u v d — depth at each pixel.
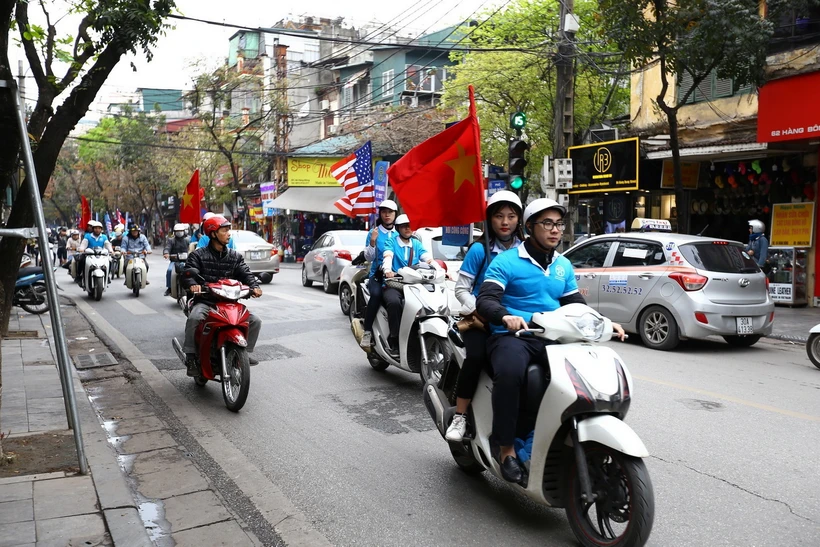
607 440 3.42
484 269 4.75
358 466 5.14
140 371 8.52
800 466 4.96
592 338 3.71
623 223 19.06
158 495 4.60
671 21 12.50
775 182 15.55
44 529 3.91
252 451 5.53
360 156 13.90
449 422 4.53
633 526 3.36
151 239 61.47
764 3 13.96
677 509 4.23
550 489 3.85
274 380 7.98
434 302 7.02
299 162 33.97
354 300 9.22
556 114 15.37
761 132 13.82
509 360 3.82
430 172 5.47
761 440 5.55
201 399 7.19
